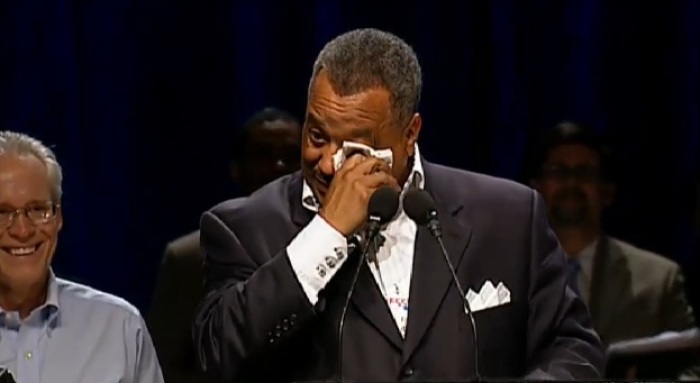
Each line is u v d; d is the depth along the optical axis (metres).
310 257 10.40
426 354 10.59
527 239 11.12
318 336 10.66
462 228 10.97
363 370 10.53
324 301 10.54
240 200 11.42
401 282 10.80
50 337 12.50
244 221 11.16
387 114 10.46
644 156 19.56
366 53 10.50
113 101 18.95
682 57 19.52
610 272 16.72
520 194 11.33
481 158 19.28
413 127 10.80
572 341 11.01
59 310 12.59
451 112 19.22
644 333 16.47
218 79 19.11
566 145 16.98
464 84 19.22
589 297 16.66
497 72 19.23
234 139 18.66
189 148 19.12
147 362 12.74
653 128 19.56
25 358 12.40
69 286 12.83
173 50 19.06
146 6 19.00
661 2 19.52
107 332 12.61
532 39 19.42
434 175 11.26
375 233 10.09
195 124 19.12
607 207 19.17
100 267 18.88
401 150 10.67
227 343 10.52
